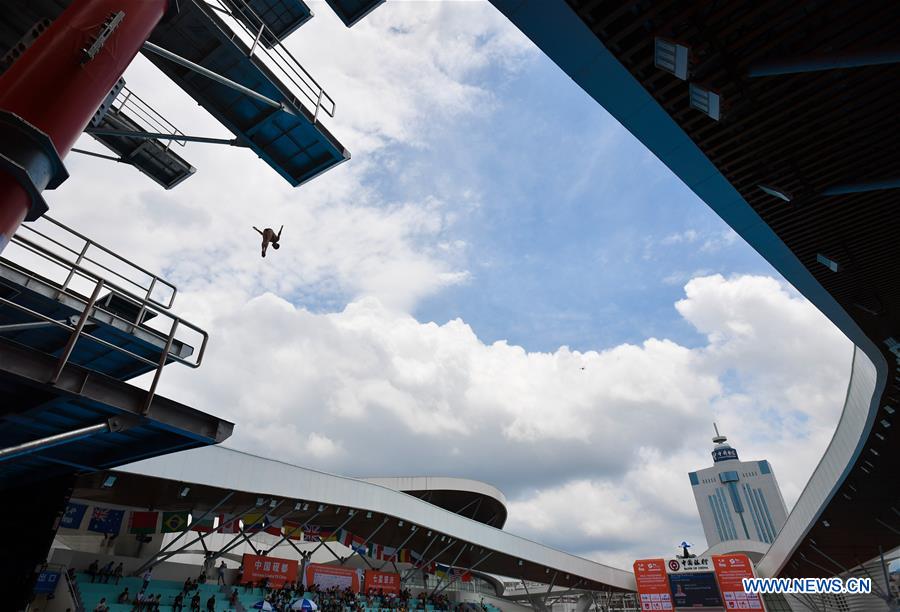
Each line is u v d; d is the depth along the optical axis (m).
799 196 10.34
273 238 14.13
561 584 68.25
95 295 7.35
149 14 6.70
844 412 32.19
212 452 29.23
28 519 10.54
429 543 49.66
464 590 60.41
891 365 19.58
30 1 9.20
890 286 13.56
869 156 9.34
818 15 7.13
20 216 4.86
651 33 7.54
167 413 7.96
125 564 30.09
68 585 24.66
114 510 29.92
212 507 32.97
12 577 10.08
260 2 12.41
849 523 44.78
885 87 7.97
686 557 54.75
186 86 12.26
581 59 7.94
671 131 9.21
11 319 10.71
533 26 7.50
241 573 34.97
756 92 8.31
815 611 72.38
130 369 13.03
